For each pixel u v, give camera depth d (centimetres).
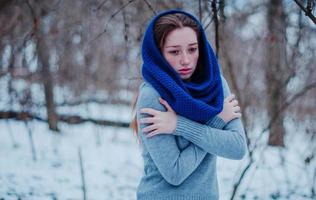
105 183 548
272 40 588
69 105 912
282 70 621
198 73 173
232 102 172
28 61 680
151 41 162
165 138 156
